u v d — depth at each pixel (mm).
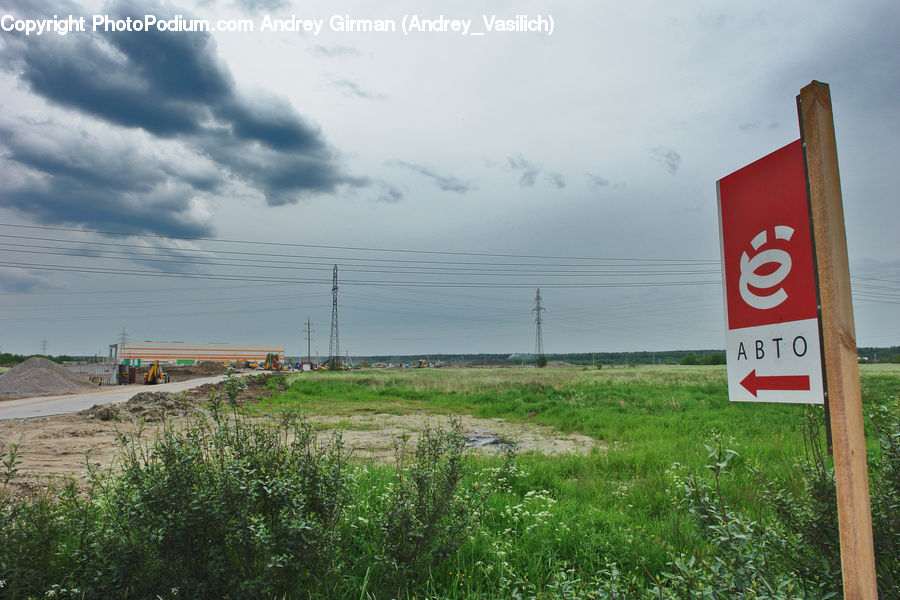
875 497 2807
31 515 3734
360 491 5816
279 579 3574
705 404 18391
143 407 17438
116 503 3600
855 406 1861
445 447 4480
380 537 4195
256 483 3451
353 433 13922
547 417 17609
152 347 90000
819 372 2076
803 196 2152
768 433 11469
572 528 5273
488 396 24984
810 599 2564
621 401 19875
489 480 6746
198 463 3713
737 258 2566
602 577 4074
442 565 4324
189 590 3275
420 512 4109
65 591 3273
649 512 6133
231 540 3383
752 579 2531
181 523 3309
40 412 20219
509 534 5262
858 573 1788
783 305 2266
